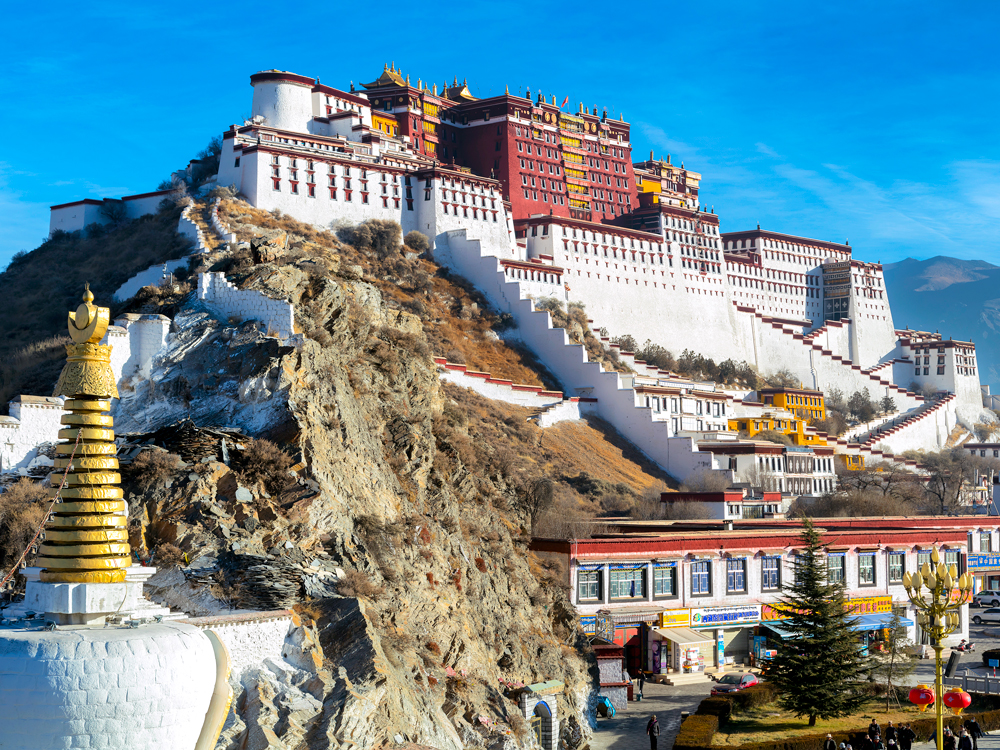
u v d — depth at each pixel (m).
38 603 23.72
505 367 153.12
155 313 56.12
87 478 24.33
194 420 46.03
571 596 64.31
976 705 62.31
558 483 122.50
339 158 162.62
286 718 29.94
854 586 78.19
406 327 61.53
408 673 35.97
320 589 35.94
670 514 110.56
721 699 57.53
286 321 51.88
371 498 43.81
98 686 20.92
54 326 114.12
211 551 35.97
